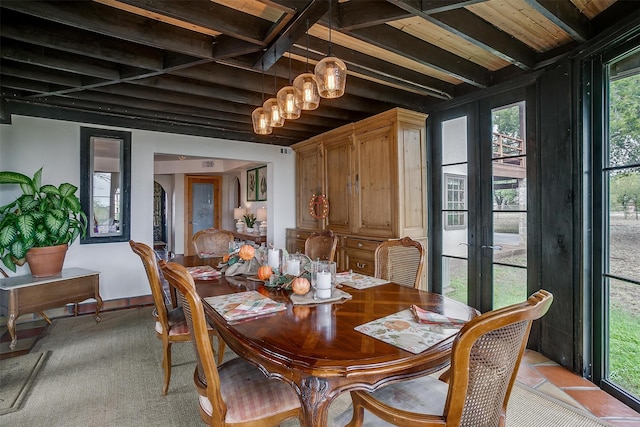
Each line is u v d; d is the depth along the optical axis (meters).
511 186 2.96
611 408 2.00
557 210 2.49
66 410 2.00
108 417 1.94
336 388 1.14
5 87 3.04
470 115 3.31
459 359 0.94
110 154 4.04
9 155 3.52
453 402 0.98
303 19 1.95
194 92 3.19
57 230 3.22
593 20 2.17
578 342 2.36
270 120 2.47
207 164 8.31
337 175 4.33
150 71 2.71
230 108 3.76
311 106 2.16
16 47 2.38
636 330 1.98
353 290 1.99
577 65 2.32
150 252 2.12
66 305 3.43
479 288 3.24
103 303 4.02
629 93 2.01
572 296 2.39
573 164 2.36
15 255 3.06
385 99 3.47
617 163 2.10
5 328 3.30
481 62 2.90
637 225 1.97
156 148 4.32
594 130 2.25
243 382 1.47
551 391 2.19
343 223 4.22
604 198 2.20
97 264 3.98
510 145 2.96
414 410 1.27
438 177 3.66
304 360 1.14
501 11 2.14
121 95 3.38
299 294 1.80
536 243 2.74
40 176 3.41
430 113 3.74
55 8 1.88
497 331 0.97
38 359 2.65
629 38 1.96
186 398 2.13
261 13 2.13
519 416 1.94
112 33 2.07
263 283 2.14
